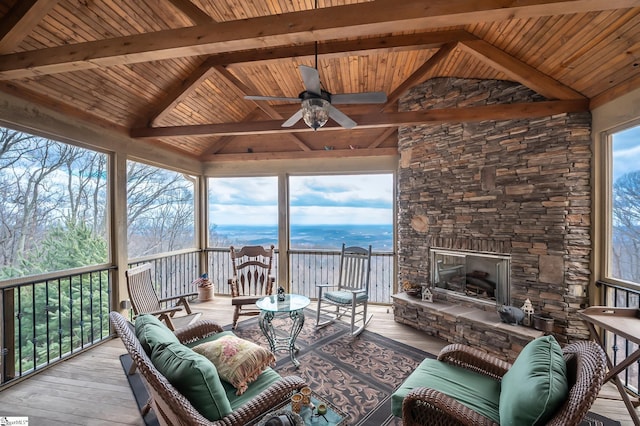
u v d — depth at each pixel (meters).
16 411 2.34
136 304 3.25
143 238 5.04
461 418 1.41
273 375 2.02
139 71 3.48
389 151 5.08
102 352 3.38
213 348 2.06
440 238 3.96
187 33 2.09
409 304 3.99
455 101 3.85
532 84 3.03
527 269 3.22
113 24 2.90
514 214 3.31
